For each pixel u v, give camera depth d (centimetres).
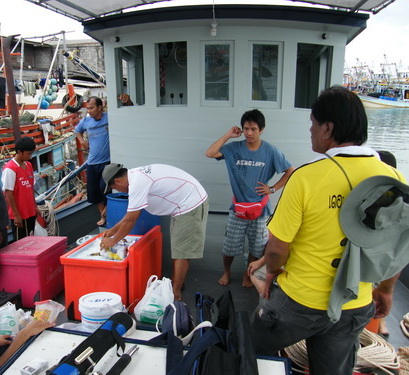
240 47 348
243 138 363
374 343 246
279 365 166
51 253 327
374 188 139
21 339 199
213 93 364
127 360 165
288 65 354
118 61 400
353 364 173
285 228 155
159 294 269
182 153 378
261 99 365
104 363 169
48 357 179
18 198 416
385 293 176
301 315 163
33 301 313
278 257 161
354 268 145
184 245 311
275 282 180
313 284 157
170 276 372
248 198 326
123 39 382
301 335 169
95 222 525
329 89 155
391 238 145
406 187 136
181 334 207
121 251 301
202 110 365
